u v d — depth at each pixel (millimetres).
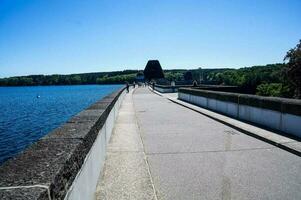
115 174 5848
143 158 7016
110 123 9773
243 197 4703
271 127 10375
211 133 10141
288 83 30594
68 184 2742
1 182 2143
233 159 6836
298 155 7082
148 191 4969
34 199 1825
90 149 4316
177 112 16625
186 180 5496
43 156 2822
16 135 26969
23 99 87250
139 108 19062
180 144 8469
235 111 13672
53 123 34344
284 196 4723
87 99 79125
